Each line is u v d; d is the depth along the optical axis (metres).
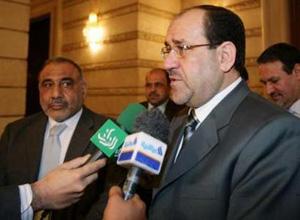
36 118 1.74
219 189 0.84
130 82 4.52
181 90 0.99
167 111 3.09
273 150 0.80
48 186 1.02
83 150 1.49
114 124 1.08
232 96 0.97
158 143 0.92
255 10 3.87
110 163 1.36
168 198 0.92
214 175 0.85
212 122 0.94
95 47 5.04
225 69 0.97
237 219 0.77
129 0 4.55
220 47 0.96
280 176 0.76
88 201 1.40
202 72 0.95
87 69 5.19
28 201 1.01
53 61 1.65
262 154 0.80
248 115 0.89
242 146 0.84
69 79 1.59
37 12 6.12
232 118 0.92
